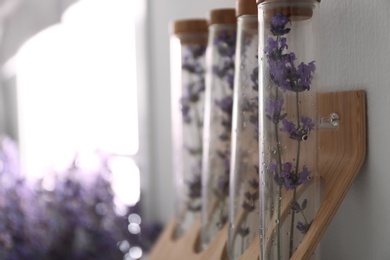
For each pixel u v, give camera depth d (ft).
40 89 3.47
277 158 1.42
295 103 1.42
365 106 1.45
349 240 1.51
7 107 3.68
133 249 2.58
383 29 1.40
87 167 2.71
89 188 2.65
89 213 2.62
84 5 3.14
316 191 1.44
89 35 3.14
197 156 1.95
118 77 2.97
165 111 2.50
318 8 1.44
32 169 3.50
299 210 1.43
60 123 3.35
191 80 1.94
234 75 1.66
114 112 3.01
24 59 3.54
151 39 2.59
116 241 2.57
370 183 1.45
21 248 2.47
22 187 2.68
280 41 1.40
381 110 1.41
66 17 3.25
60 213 2.60
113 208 2.64
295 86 1.41
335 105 1.51
